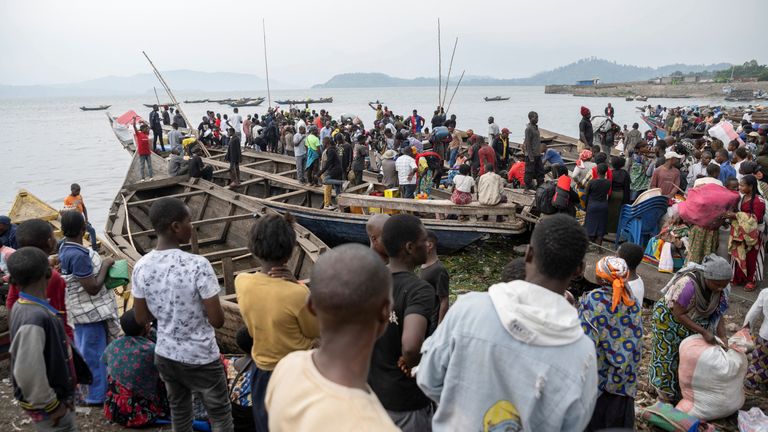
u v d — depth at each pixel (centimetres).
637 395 532
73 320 481
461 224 1028
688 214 698
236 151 1580
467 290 885
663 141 1195
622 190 923
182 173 1560
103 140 4303
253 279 338
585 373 207
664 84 11312
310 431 152
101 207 1925
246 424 448
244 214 1191
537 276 227
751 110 3791
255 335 337
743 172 847
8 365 575
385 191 1255
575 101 10088
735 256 712
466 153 1775
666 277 732
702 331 469
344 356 168
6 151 3641
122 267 491
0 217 630
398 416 316
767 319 516
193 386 379
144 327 464
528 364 205
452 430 219
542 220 234
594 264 798
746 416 466
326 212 1144
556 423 204
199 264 364
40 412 345
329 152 1352
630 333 382
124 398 459
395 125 2155
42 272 346
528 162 1366
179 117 2520
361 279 167
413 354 296
